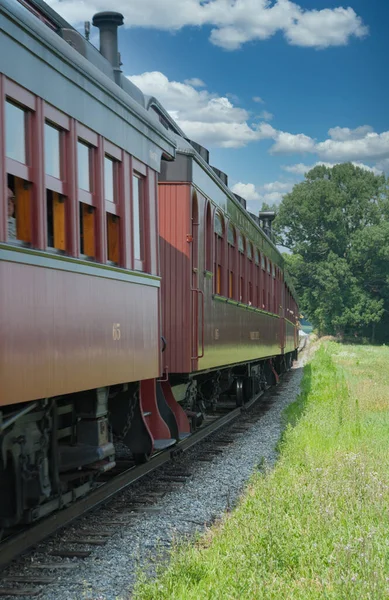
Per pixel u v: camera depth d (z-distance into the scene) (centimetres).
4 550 532
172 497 802
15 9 486
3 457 522
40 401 565
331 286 7906
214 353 1151
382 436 1141
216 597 442
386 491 698
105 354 658
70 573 542
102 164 657
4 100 477
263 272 1864
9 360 475
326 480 715
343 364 3397
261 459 1009
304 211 8388
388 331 8625
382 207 8962
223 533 587
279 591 447
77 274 593
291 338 2916
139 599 458
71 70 586
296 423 1271
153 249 816
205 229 1083
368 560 485
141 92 866
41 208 527
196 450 1132
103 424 700
